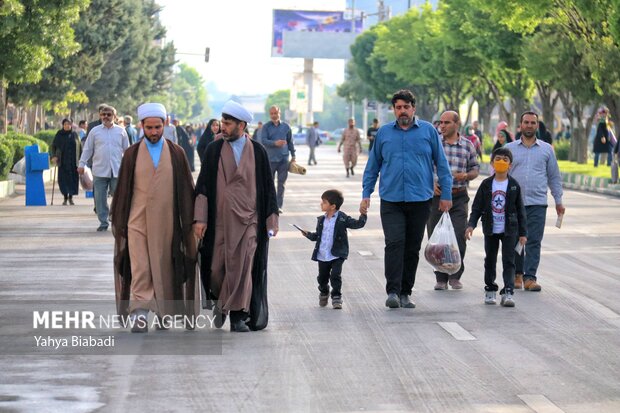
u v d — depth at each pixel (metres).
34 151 56.41
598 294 28.23
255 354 20.09
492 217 26.31
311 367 19.12
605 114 96.00
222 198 21.80
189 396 17.00
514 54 106.50
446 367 19.25
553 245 39.94
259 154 22.09
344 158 93.50
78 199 61.44
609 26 69.38
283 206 56.62
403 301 25.92
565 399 17.02
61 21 68.75
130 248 21.75
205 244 21.95
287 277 30.95
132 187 21.75
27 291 27.69
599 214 54.12
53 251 36.44
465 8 109.00
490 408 16.41
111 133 43.16
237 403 16.59
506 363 19.62
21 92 105.94
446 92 166.88
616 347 21.23
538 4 80.50
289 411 16.16
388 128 25.97
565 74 88.69
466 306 26.12
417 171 25.73
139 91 165.12
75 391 17.25
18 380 17.92
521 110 118.69
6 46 68.62
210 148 21.95
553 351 20.77
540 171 29.17
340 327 23.08
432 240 28.02
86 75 117.88
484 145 142.12
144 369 18.80
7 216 49.78
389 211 25.78
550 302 26.86
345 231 25.56
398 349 20.80
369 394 17.23
